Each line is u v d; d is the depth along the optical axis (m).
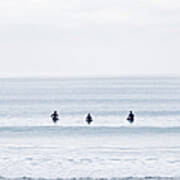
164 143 122.00
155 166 95.00
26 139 130.62
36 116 199.75
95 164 97.31
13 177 87.38
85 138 132.50
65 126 160.25
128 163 97.81
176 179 85.25
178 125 161.62
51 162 99.06
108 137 134.12
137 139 129.75
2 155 106.00
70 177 87.44
